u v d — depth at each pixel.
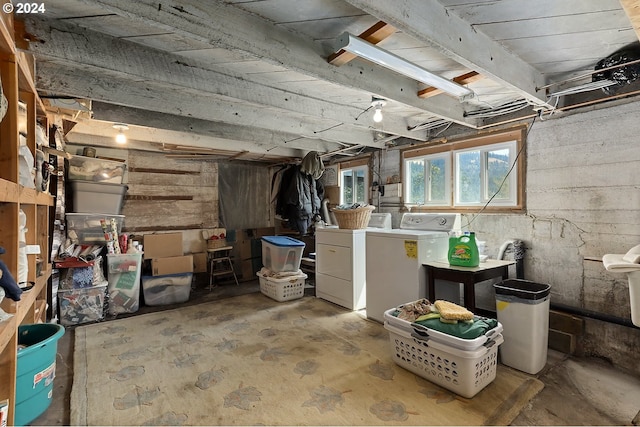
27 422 1.59
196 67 1.94
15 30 1.40
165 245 4.16
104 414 1.67
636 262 1.70
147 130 3.42
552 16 1.48
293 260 3.92
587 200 2.39
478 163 3.15
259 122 2.89
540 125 2.66
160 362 2.24
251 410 1.71
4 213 1.39
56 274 2.99
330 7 1.41
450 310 1.98
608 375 2.12
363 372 2.08
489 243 3.03
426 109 2.45
